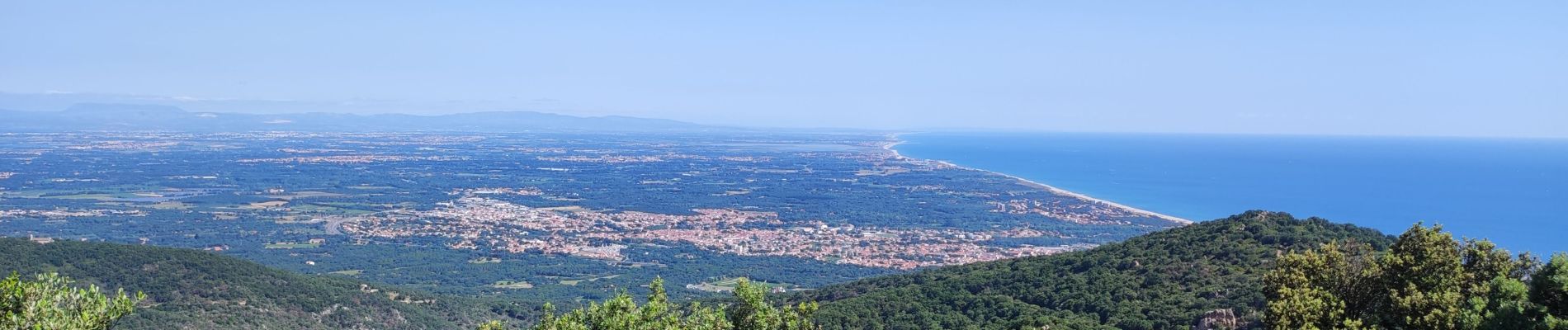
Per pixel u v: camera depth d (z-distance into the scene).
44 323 24.27
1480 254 34.53
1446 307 31.53
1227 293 53.03
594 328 32.56
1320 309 32.56
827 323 65.50
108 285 79.75
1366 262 35.16
